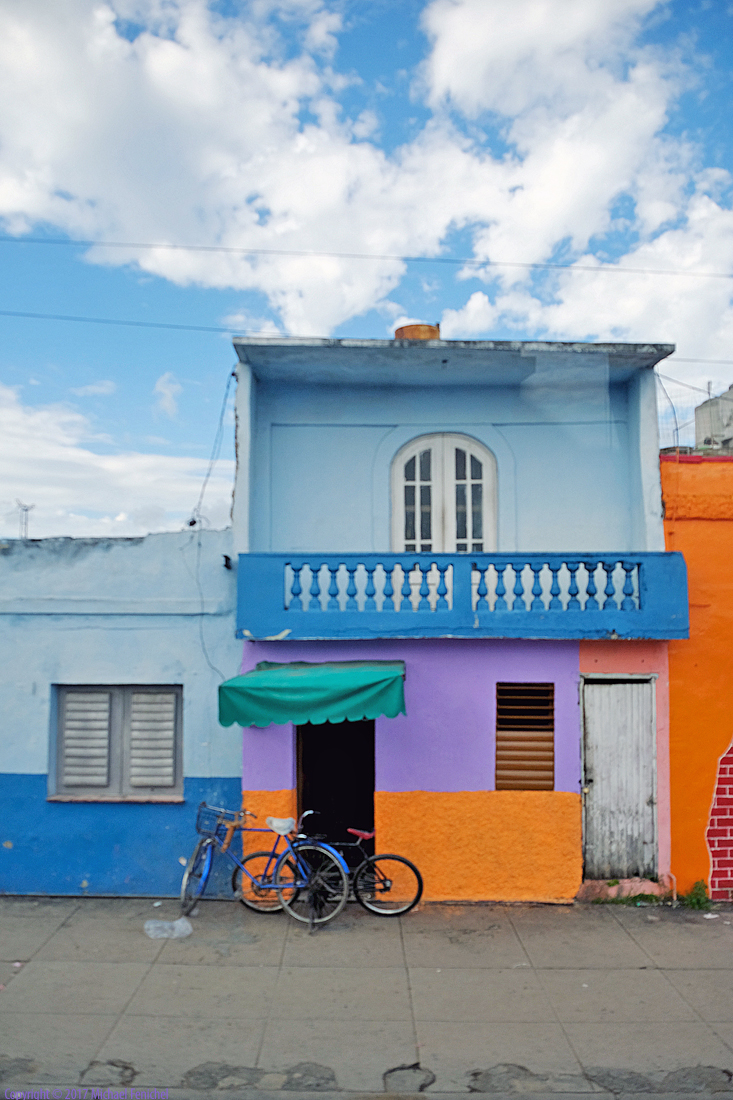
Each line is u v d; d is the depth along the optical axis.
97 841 8.63
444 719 8.55
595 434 9.59
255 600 8.34
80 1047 5.62
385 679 7.43
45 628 8.76
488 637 8.35
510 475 9.65
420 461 9.78
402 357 8.84
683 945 7.46
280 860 7.94
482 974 6.83
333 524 9.68
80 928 7.74
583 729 8.56
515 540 9.59
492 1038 5.80
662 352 8.62
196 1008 6.19
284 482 9.70
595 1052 5.62
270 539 9.62
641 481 8.95
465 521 9.69
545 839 8.49
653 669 8.54
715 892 8.51
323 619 8.33
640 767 8.56
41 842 8.65
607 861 8.54
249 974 6.79
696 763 8.56
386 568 8.40
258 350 8.70
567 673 8.55
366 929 7.78
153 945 7.36
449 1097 5.12
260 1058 5.52
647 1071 5.40
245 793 8.52
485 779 8.54
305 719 7.30
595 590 8.34
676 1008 6.25
